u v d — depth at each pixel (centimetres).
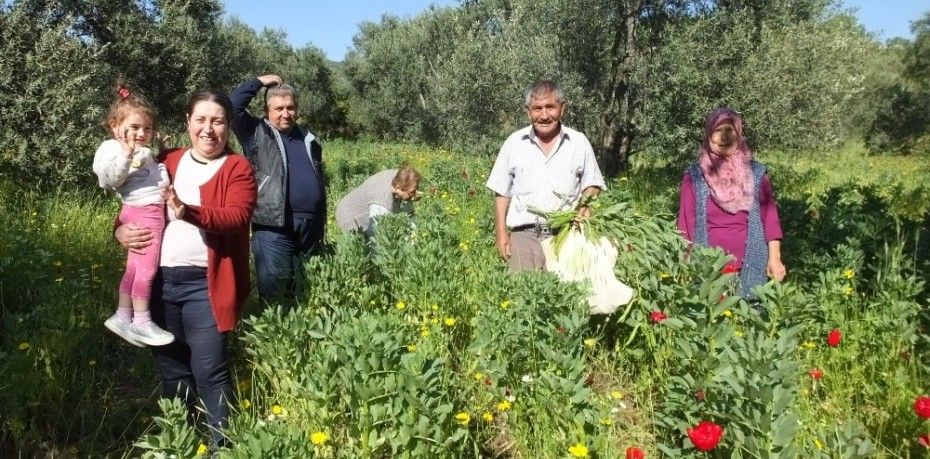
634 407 383
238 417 304
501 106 1777
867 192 771
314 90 4438
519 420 342
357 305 461
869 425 334
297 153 466
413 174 574
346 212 600
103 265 597
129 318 314
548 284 381
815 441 268
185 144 1423
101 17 1280
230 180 310
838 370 373
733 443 258
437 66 3550
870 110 3369
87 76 934
